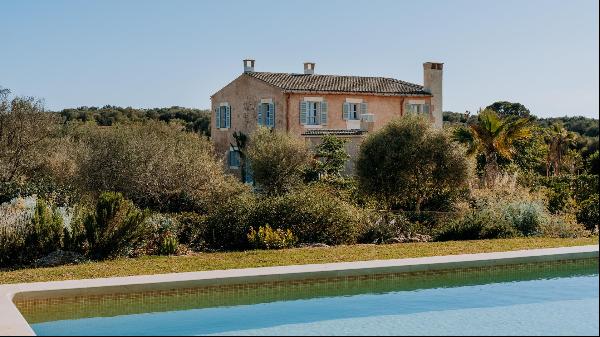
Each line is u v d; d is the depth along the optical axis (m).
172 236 15.77
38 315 9.68
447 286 11.98
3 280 11.27
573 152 47.53
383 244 16.47
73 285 10.17
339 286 11.51
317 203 17.53
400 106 36.94
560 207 21.41
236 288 10.88
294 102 34.41
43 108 29.47
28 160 28.00
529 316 9.82
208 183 22.66
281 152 29.70
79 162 23.69
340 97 35.47
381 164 23.19
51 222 14.36
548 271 13.21
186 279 10.63
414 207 23.64
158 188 22.09
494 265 12.73
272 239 15.91
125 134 23.89
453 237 18.06
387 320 9.56
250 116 37.34
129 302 10.27
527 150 40.75
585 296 11.14
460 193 23.50
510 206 19.66
